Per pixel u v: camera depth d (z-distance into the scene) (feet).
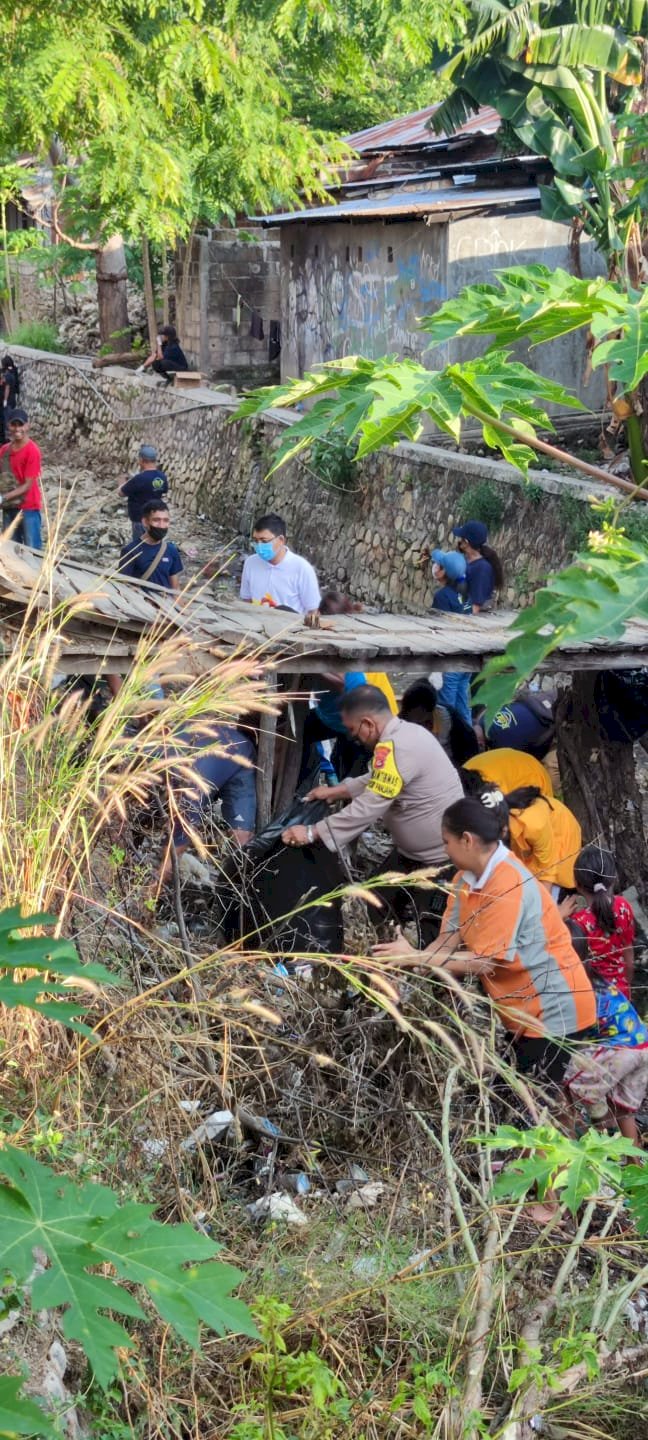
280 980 13.80
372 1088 13.29
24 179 53.11
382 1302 10.47
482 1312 9.79
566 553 37.50
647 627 21.39
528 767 21.39
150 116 28.58
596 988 16.31
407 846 18.25
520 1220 12.34
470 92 35.24
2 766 11.50
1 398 64.23
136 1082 11.61
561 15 33.99
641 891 22.66
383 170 60.49
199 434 60.59
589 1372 9.20
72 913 12.73
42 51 26.48
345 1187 12.63
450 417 7.88
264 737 20.38
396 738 17.81
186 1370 10.11
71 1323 5.63
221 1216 11.60
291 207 34.32
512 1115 13.70
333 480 48.80
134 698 12.35
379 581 46.75
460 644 20.26
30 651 13.75
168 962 13.74
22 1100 10.63
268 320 72.79
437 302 51.24
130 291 87.61
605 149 34.94
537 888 14.34
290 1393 9.23
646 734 24.67
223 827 18.65
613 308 8.09
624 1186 9.73
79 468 69.00
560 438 49.11
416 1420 9.43
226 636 18.66
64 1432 8.63
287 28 28.04
